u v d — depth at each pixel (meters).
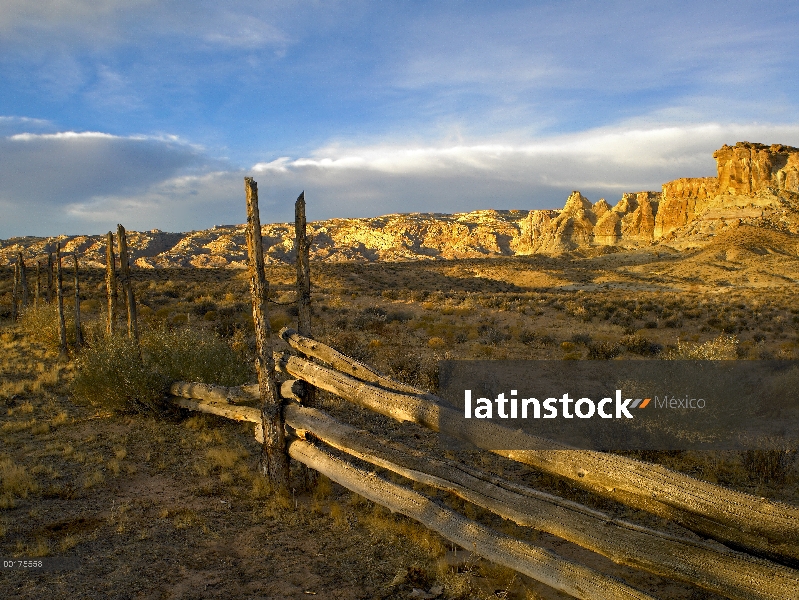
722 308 37.00
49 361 16.56
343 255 197.00
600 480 3.97
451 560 5.45
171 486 7.24
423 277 77.50
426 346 21.34
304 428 6.86
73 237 180.62
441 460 5.42
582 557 5.88
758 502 3.24
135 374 10.38
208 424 10.23
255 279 7.05
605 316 32.19
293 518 6.31
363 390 6.10
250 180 6.92
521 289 75.25
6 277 42.56
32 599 4.30
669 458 9.09
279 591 4.70
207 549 5.44
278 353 7.64
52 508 6.29
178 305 31.31
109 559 5.08
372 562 5.34
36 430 9.43
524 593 4.93
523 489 4.67
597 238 170.38
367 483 6.05
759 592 3.17
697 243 117.38
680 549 3.58
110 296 15.12
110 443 9.02
